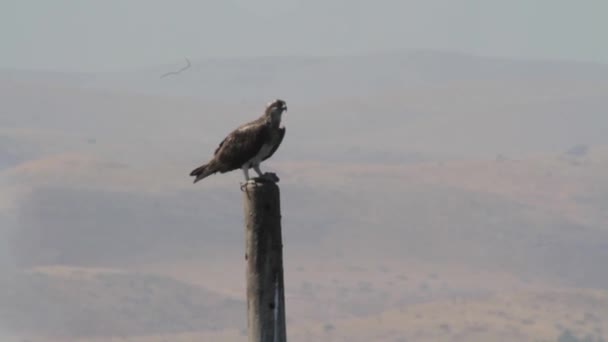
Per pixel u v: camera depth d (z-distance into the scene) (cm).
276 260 1136
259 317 1131
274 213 1137
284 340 1136
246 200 1137
